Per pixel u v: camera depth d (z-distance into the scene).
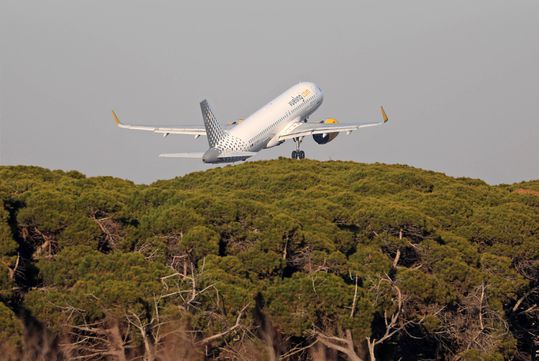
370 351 155.88
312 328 157.12
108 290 143.62
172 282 153.38
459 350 178.25
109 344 142.88
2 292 145.50
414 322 170.00
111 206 173.75
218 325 148.75
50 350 144.00
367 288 165.75
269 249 171.62
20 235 167.88
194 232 168.62
